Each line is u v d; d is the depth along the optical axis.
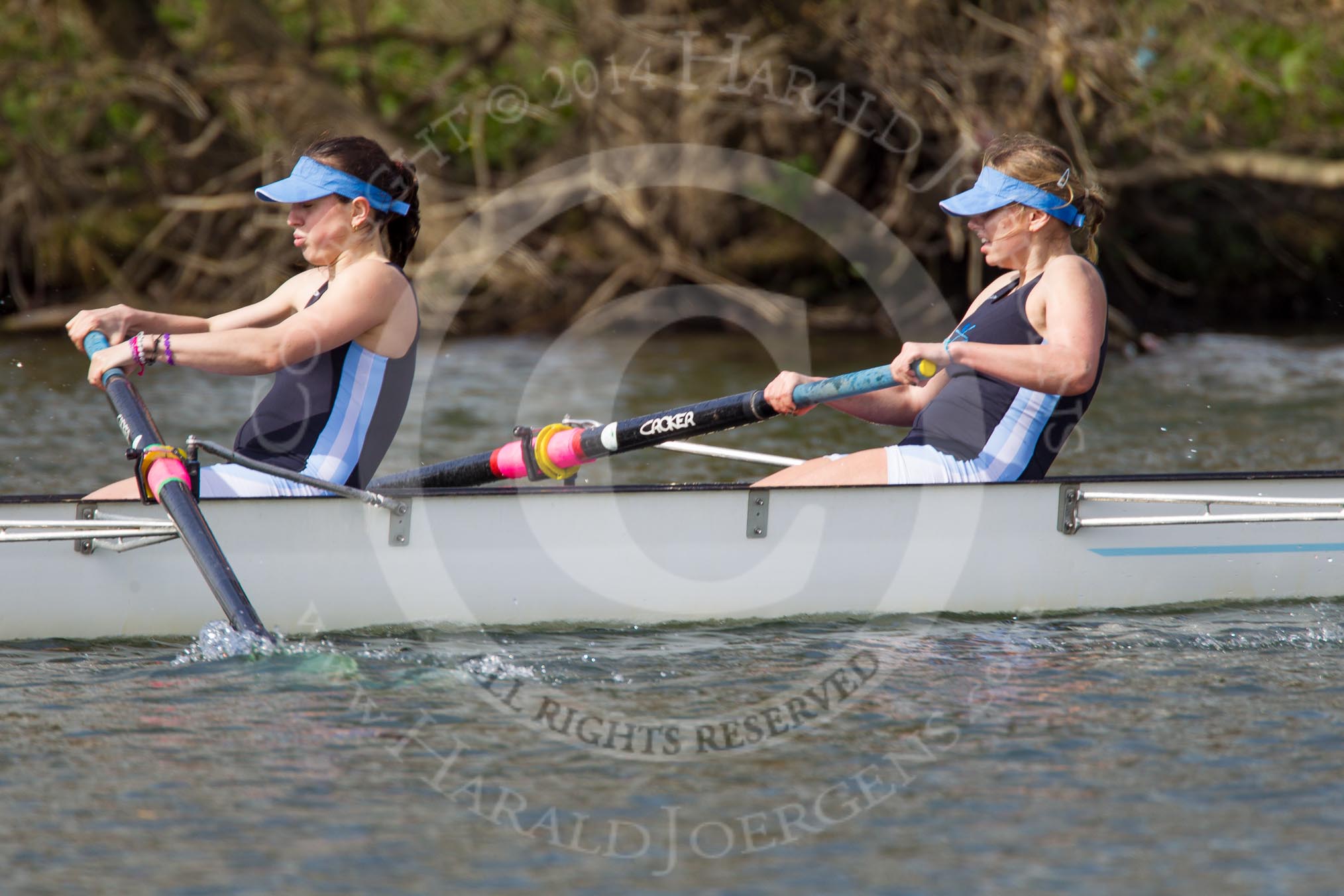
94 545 14.98
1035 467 17.31
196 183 57.66
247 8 54.69
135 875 10.05
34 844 10.45
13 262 54.53
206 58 55.84
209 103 57.03
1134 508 17.75
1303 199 61.97
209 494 15.52
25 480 24.94
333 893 9.91
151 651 14.95
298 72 54.53
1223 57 49.09
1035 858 10.52
